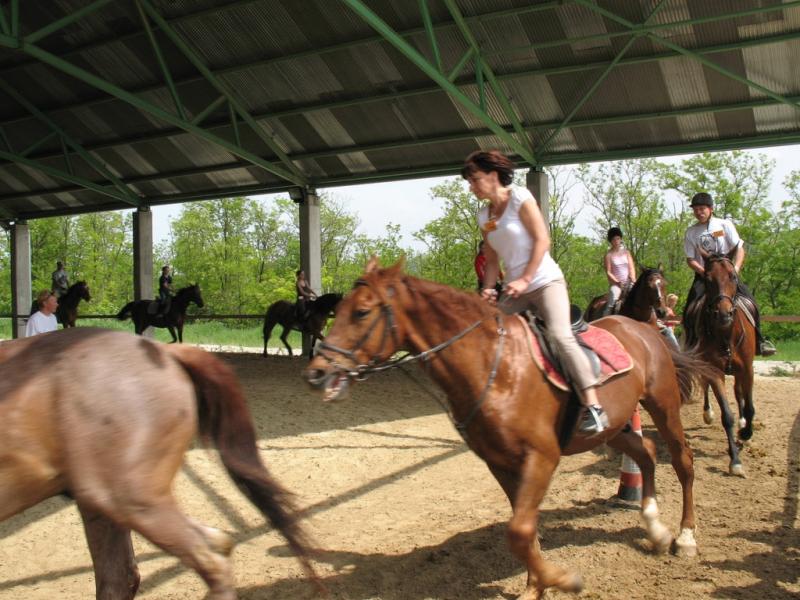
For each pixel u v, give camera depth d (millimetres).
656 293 7555
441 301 3516
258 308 35656
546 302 3695
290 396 11047
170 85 13047
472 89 12773
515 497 3471
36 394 2562
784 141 12125
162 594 3996
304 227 17062
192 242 37219
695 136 12688
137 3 12195
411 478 6555
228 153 16656
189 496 5879
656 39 10508
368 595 3922
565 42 11133
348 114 14289
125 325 35938
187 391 2834
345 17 11859
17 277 22656
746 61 10914
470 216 27500
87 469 2559
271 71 13539
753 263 25750
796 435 7746
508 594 3891
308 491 6156
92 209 21047
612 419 4008
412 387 12047
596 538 4762
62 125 16844
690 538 4398
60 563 4551
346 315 3387
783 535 4699
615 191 26984
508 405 3461
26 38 10070
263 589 4020
